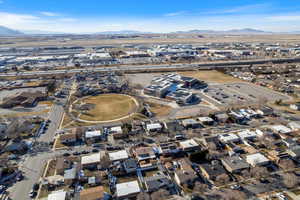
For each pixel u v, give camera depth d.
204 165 60.47
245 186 53.56
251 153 67.31
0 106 105.56
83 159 62.97
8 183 54.66
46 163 63.16
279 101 107.56
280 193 50.88
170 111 100.38
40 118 93.06
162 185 53.53
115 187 53.53
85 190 50.22
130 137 78.12
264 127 84.75
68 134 77.12
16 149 69.19
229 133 79.81
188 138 77.38
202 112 96.44
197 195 50.62
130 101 113.00
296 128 81.31
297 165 62.25
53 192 51.38
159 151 68.50
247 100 113.81
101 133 80.62
